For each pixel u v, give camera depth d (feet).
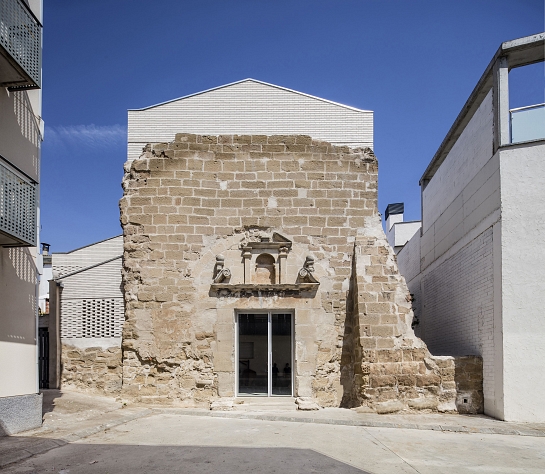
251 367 41.06
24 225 30.89
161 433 30.22
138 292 41.04
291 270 41.83
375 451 26.73
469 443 29.14
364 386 38.32
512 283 36.29
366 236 42.16
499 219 37.37
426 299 63.05
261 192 42.68
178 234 41.81
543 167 36.73
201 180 42.55
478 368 39.14
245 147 43.11
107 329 42.80
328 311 41.29
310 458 24.84
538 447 28.40
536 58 38.65
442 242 54.90
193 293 41.16
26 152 32.58
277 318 41.65
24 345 31.14
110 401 39.58
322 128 53.98
